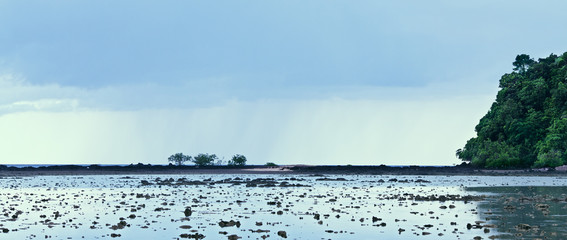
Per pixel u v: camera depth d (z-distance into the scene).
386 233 30.75
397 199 53.88
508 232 30.33
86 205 47.88
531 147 182.88
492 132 198.38
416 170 159.75
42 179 106.06
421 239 28.62
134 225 34.28
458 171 153.00
